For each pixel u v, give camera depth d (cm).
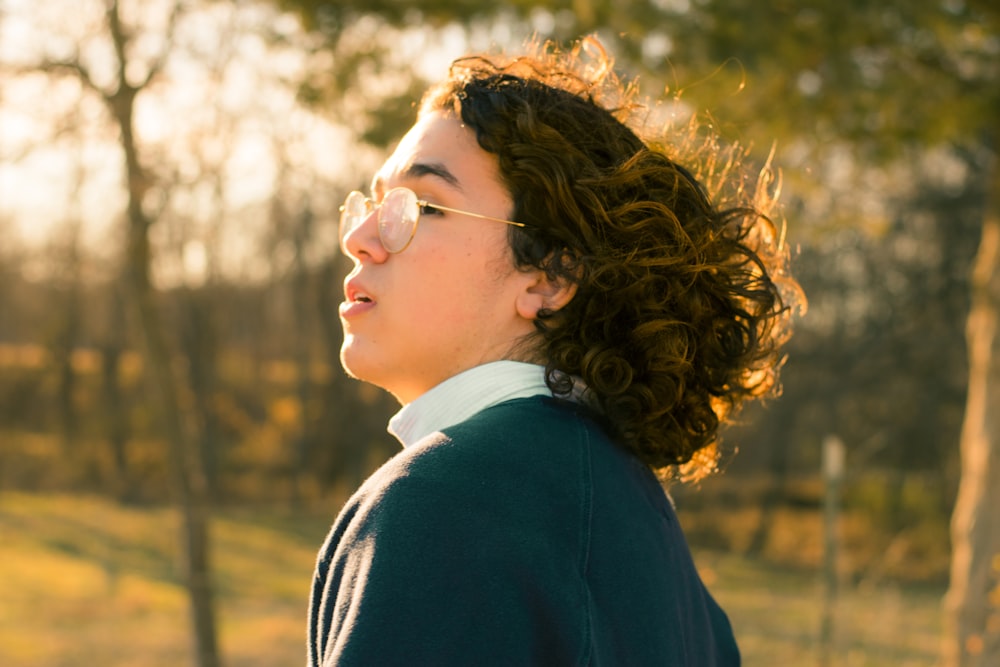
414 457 89
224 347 2272
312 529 1800
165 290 1788
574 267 103
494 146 103
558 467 92
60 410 2392
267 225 2125
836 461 573
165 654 940
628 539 93
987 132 541
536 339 104
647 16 422
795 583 1161
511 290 103
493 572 83
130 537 1655
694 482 155
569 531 89
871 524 1511
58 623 1054
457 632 80
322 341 2316
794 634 765
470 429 92
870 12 425
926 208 1728
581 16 431
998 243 498
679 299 109
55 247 2241
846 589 630
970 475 484
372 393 2331
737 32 423
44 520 1791
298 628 1038
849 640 586
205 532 692
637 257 105
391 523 84
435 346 103
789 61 441
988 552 468
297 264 2195
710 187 146
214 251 1983
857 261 1839
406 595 81
